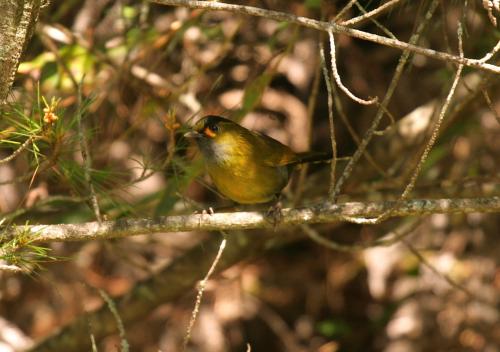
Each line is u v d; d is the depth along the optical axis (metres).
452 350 13.30
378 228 14.15
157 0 6.41
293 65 13.05
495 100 12.83
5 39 6.19
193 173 9.25
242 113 9.96
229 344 14.31
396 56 13.46
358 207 7.02
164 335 14.15
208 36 11.20
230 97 12.63
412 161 9.39
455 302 13.37
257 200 9.17
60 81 10.33
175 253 14.58
